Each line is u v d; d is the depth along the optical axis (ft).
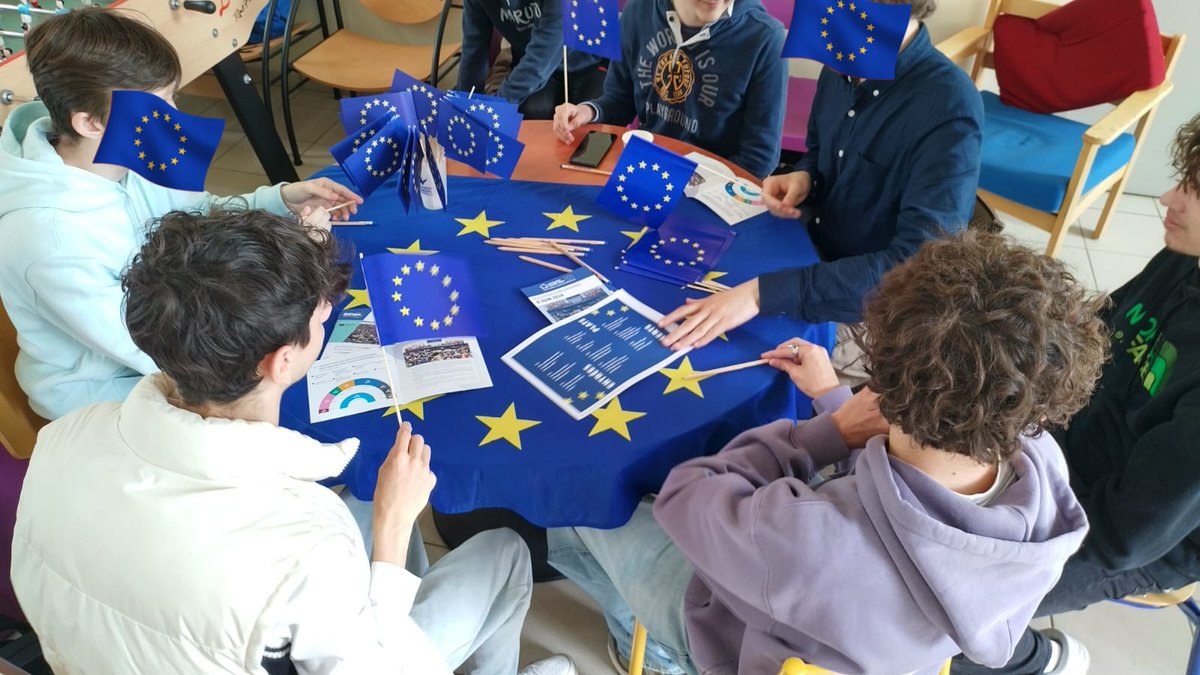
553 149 6.24
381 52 10.28
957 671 4.30
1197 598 5.82
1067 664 4.75
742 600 3.26
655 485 3.86
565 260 4.98
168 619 2.43
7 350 4.56
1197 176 3.72
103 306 4.21
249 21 7.72
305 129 11.32
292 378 2.89
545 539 5.94
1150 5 7.86
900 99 5.20
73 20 3.93
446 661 3.94
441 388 3.99
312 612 2.45
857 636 2.88
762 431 3.72
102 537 2.52
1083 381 2.70
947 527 2.67
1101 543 3.71
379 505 3.23
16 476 4.66
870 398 3.63
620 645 5.20
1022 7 8.64
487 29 8.79
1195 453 3.39
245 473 2.56
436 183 5.19
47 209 4.05
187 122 4.12
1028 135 8.45
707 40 6.63
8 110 5.82
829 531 2.87
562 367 4.15
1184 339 3.87
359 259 4.88
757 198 5.72
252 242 2.60
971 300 2.61
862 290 4.59
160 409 2.58
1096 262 9.18
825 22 4.64
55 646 2.73
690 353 4.30
